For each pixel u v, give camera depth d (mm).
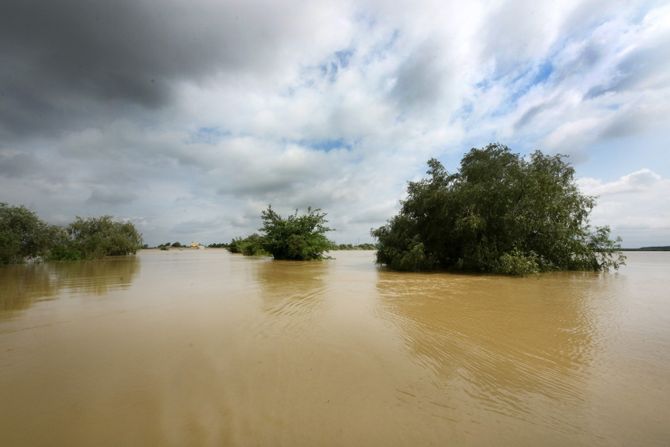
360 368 4383
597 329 6465
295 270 19906
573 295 10516
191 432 2898
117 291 10812
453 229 19750
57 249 30656
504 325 6711
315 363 4516
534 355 5004
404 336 5871
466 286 12648
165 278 14898
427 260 20156
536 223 18656
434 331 6223
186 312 7609
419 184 22641
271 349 5059
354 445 2752
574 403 3545
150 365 4395
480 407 3430
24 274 17031
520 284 13359
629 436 2943
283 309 8000
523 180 18531
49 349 5035
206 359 4625
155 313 7492
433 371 4344
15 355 4781
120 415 3170
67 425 3010
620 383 4059
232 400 3459
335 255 46500
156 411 3244
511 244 18625
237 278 14984
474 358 4848
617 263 19641
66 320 6828
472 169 20844
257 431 2916
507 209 18719
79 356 4734
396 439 2848
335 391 3699
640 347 5406
